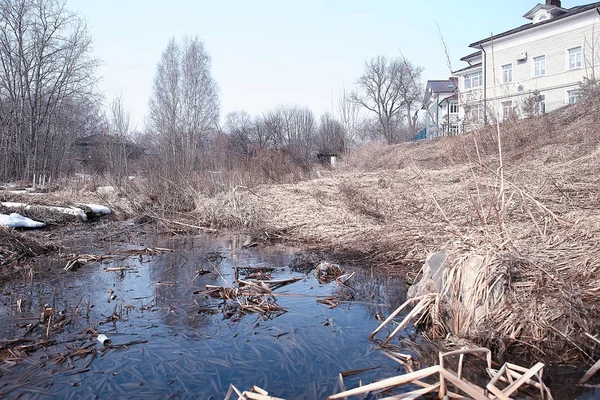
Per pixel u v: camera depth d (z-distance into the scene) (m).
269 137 37.53
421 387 2.42
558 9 27.45
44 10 25.09
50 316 3.57
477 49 32.72
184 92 29.31
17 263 5.65
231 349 3.02
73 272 5.32
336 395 2.28
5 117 24.47
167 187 12.10
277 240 7.75
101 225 10.06
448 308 3.27
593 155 8.48
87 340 3.17
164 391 2.45
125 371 2.69
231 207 10.03
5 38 24.42
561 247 4.03
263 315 3.73
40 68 25.45
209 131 29.64
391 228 6.34
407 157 16.41
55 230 9.09
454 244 3.92
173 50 30.02
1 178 23.55
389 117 44.72
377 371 2.68
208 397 2.38
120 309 3.80
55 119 26.08
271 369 2.72
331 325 3.48
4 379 2.57
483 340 2.93
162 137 22.88
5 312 3.77
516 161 9.55
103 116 27.94
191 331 3.35
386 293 4.32
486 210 5.78
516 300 3.06
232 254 6.59
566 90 26.00
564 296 3.01
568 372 2.58
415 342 3.11
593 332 2.86
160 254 6.59
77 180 18.67
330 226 7.59
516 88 28.50
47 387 2.49
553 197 6.09
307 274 5.23
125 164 18.58
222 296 4.25
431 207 6.78
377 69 44.78
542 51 27.17
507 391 2.16
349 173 13.56
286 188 11.57
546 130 11.63
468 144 10.26
